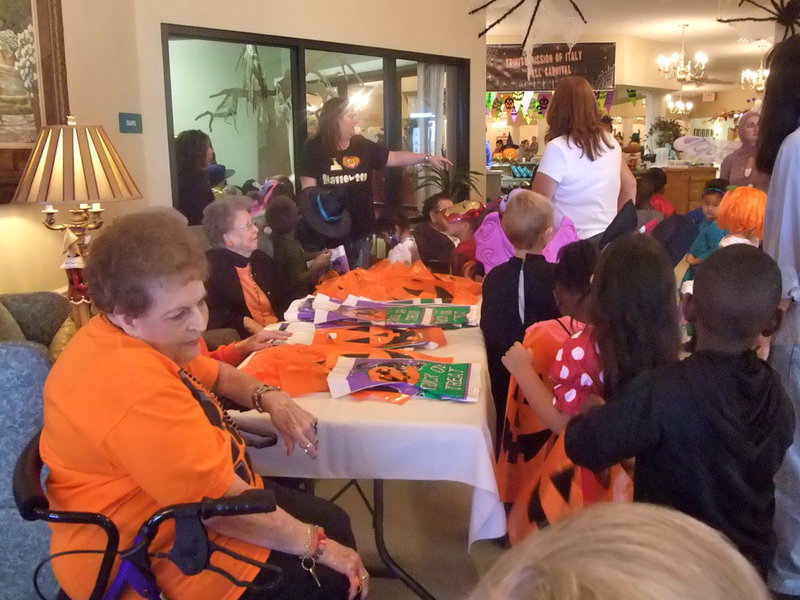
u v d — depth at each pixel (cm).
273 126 484
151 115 395
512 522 183
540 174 283
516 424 199
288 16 464
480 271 306
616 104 1155
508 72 950
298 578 129
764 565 133
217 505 106
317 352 196
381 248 543
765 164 186
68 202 262
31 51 295
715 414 123
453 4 591
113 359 115
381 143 529
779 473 176
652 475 130
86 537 117
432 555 225
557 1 379
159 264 117
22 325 248
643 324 145
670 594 40
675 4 736
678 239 271
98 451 112
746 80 1043
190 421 115
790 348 171
